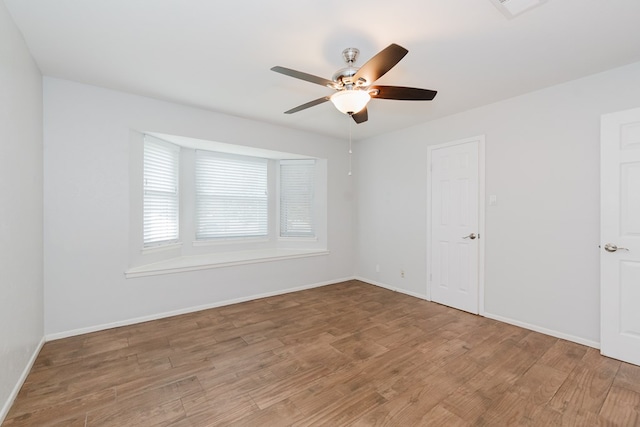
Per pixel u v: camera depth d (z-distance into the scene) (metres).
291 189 4.88
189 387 1.98
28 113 2.18
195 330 2.91
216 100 3.19
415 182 4.08
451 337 2.76
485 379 2.07
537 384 2.01
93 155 2.83
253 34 1.98
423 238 3.98
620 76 2.39
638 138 2.25
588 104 2.55
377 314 3.38
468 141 3.43
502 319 3.14
